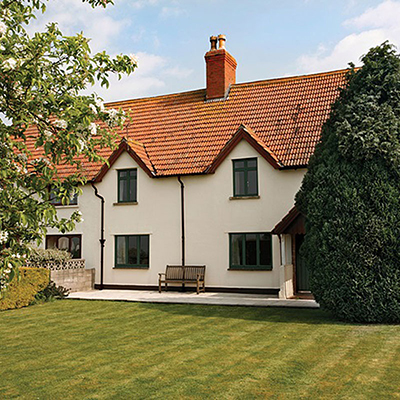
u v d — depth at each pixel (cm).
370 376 783
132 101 2717
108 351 995
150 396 709
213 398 696
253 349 982
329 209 1277
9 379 811
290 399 687
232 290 2025
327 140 1414
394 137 1234
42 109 634
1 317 1466
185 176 2136
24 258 633
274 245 1970
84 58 687
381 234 1191
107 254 2259
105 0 785
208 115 2386
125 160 2248
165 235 2162
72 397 714
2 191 586
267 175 2006
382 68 1349
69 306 1677
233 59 2545
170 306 1644
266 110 2273
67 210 2342
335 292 1244
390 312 1195
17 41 642
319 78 2342
